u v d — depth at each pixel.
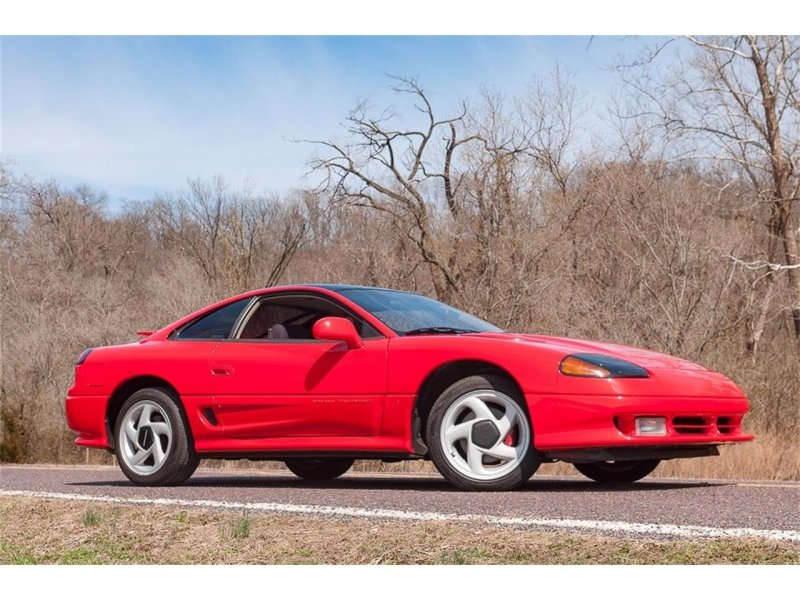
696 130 27.62
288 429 6.39
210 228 47.91
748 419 12.73
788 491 5.48
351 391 6.12
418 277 27.94
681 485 6.15
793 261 28.03
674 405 5.55
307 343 6.45
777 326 23.11
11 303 33.91
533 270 21.88
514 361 5.65
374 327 6.25
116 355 7.19
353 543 3.87
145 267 54.66
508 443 5.70
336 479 7.69
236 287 30.33
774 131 28.50
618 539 3.73
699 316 17.34
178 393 6.80
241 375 6.55
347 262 28.88
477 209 24.31
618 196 22.09
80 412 7.27
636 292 18.88
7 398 23.09
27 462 22.28
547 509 4.67
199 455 6.82
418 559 3.60
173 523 4.46
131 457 7.00
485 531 3.94
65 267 47.31
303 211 38.03
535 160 26.88
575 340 6.10
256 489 6.25
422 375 5.89
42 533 4.49
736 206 27.42
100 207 56.53
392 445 6.00
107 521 4.61
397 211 28.75
